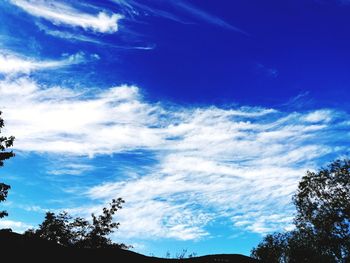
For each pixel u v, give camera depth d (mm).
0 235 26750
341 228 41125
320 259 40844
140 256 29859
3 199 31562
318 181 43406
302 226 44219
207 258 31641
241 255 33906
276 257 44719
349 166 42219
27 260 23234
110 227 52688
